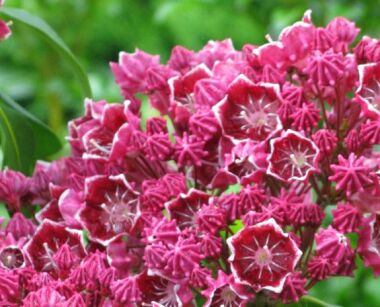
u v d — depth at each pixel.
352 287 0.63
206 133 0.46
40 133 0.55
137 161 0.47
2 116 0.53
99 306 0.44
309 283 0.44
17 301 0.44
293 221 0.44
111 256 0.46
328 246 0.44
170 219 0.45
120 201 0.46
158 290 0.44
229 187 0.50
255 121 0.46
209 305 0.42
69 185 0.49
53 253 0.46
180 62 0.49
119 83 0.49
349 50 0.49
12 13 0.52
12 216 0.50
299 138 0.44
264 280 0.43
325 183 0.45
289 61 0.47
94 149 0.48
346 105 0.46
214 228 0.44
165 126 0.47
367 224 0.44
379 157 0.45
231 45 0.50
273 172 0.44
